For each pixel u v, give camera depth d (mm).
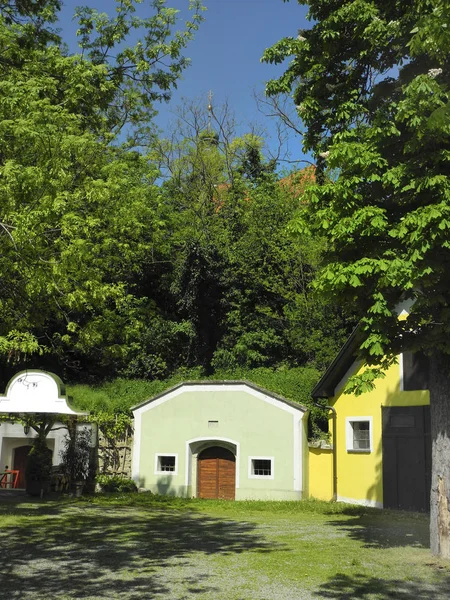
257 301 29375
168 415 22156
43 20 17062
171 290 29844
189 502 19141
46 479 19016
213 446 21781
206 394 21797
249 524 14336
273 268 29266
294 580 8375
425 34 8594
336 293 10062
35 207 11820
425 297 9344
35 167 11492
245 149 37188
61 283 14289
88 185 14750
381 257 9609
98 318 19156
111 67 19969
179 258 29859
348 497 19422
